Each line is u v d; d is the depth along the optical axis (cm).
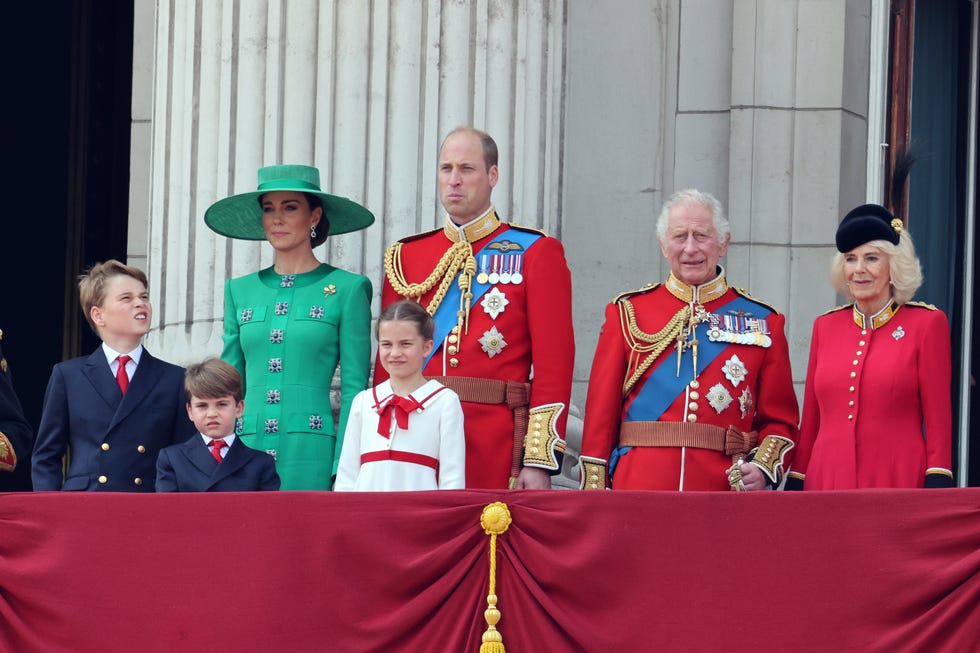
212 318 3061
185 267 3095
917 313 2628
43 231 4875
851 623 2244
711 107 3878
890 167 3959
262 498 2309
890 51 3966
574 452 3341
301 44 3080
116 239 4816
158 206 3189
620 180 3888
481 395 2625
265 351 2705
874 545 2253
